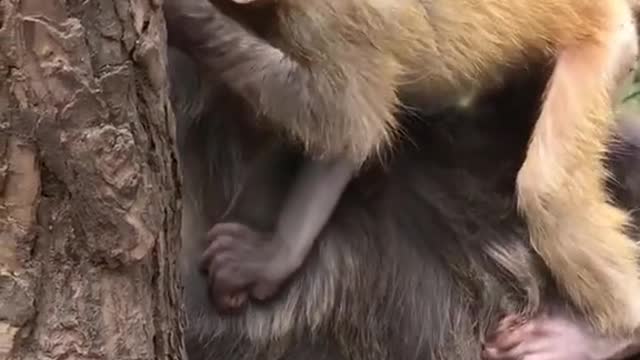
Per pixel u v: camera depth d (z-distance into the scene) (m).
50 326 1.32
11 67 1.29
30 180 1.31
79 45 1.31
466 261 1.69
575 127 1.69
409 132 1.69
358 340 1.66
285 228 1.60
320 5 1.55
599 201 1.70
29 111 1.30
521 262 1.69
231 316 1.62
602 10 1.74
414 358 1.67
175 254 1.40
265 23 1.54
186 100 1.62
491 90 1.71
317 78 1.55
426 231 1.69
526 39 1.70
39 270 1.32
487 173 1.72
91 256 1.33
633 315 1.68
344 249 1.66
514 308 1.69
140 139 1.34
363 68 1.57
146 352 1.36
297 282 1.64
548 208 1.67
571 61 1.72
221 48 1.52
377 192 1.68
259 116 1.57
